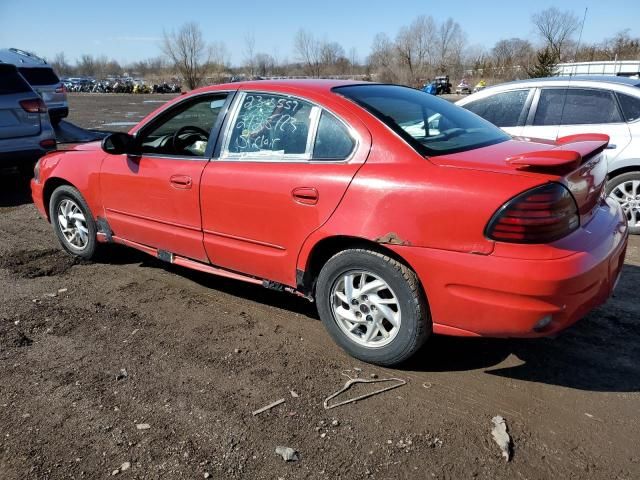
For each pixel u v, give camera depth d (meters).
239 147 3.79
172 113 4.30
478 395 3.06
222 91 4.00
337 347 3.60
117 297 4.42
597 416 2.87
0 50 15.24
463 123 3.75
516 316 2.76
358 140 3.24
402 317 3.13
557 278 2.67
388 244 3.03
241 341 3.70
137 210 4.42
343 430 2.78
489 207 2.75
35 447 2.67
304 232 3.38
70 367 3.38
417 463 2.55
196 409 2.96
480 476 2.47
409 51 62.34
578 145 3.19
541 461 2.55
